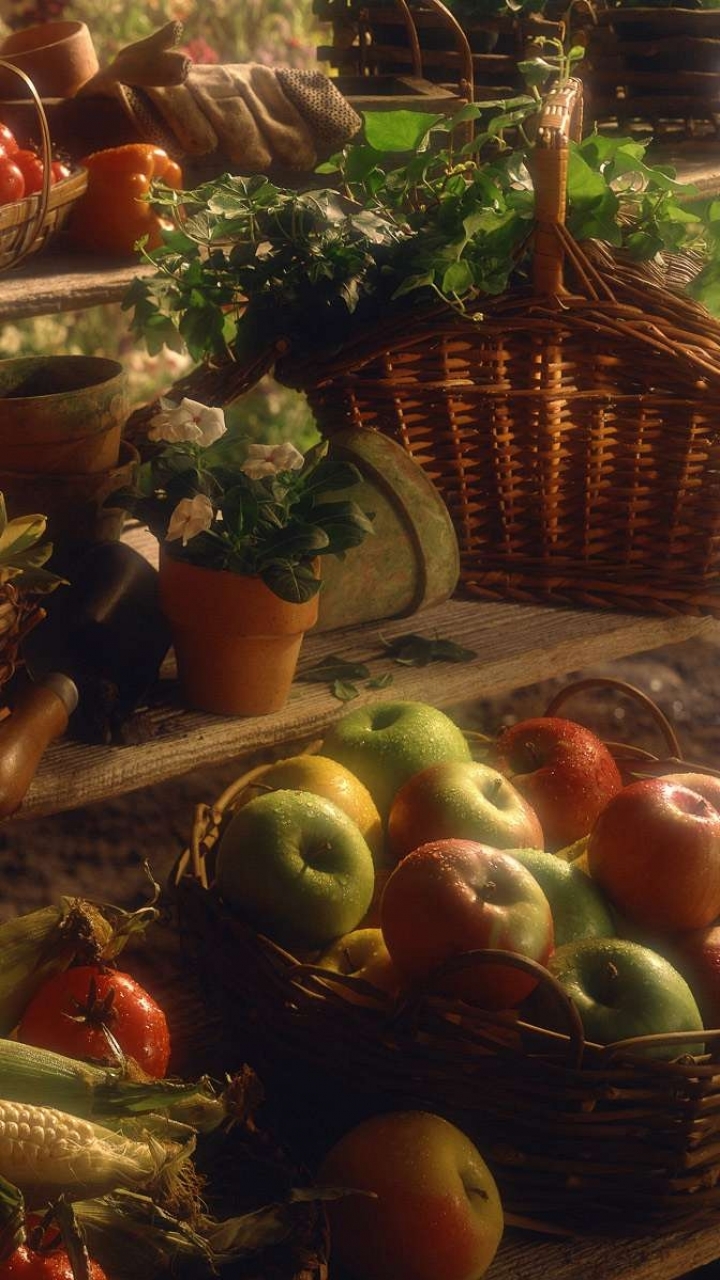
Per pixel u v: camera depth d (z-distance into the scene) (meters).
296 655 1.31
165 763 1.25
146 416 1.46
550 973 0.94
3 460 1.27
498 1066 0.98
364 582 1.42
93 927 1.02
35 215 1.48
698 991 1.08
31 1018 1.00
